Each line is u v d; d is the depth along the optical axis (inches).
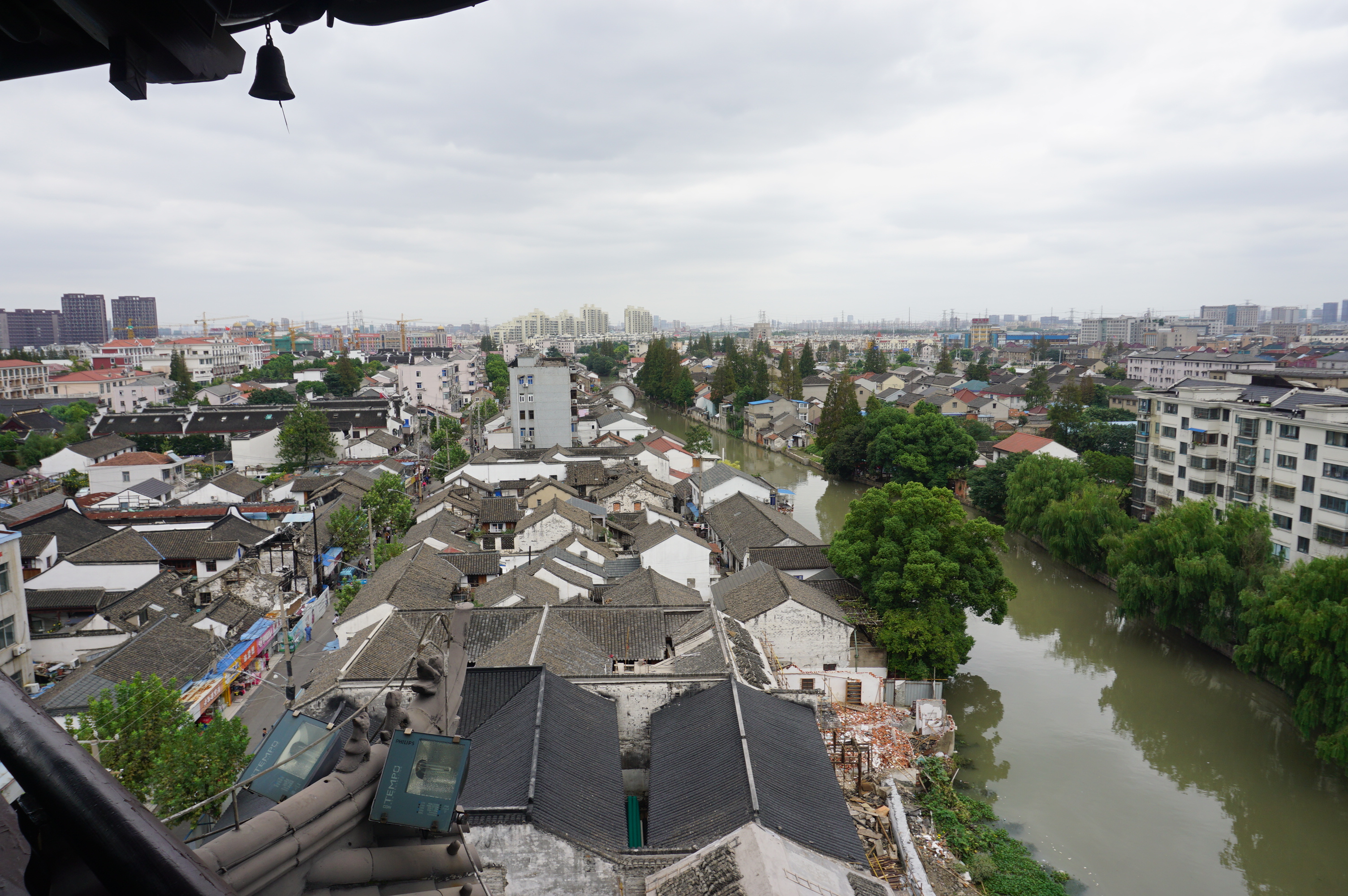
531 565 1732.3
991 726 1373.0
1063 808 1151.0
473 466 2783.0
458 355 6432.1
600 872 701.3
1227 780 1227.9
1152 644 1695.4
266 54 165.3
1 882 77.5
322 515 2188.7
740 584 1603.1
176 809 749.9
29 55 144.3
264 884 197.2
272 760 293.9
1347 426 1659.7
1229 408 2063.2
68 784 84.7
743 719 901.2
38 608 1567.4
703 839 732.7
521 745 829.2
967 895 926.4
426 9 158.7
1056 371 5989.2
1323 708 1228.5
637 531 2197.3
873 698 1343.5
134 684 818.2
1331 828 1114.1
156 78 153.9
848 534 1631.4
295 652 1552.7
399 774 232.4
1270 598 1359.5
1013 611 1889.8
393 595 1425.9
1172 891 991.6
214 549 1861.5
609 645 1285.7
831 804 822.5
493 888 674.8
